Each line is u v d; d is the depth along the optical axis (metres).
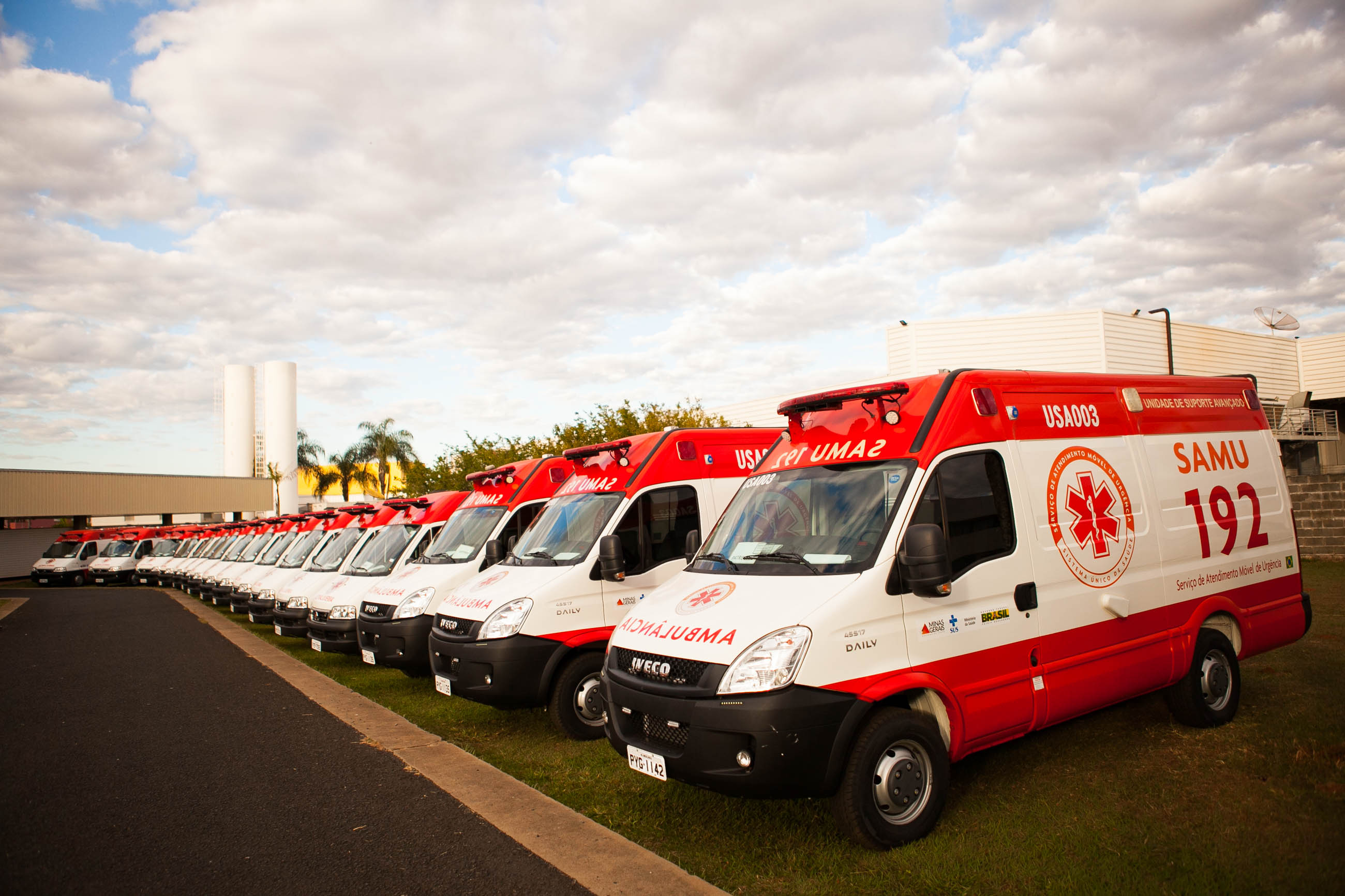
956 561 4.72
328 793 5.70
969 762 5.64
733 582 4.91
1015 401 5.33
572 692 6.84
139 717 8.30
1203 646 5.96
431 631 7.60
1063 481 5.36
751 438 8.38
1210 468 6.38
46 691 9.89
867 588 4.39
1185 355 23.20
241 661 12.00
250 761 6.56
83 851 4.76
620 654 4.98
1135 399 6.04
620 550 6.66
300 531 17.28
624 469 7.69
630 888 4.04
